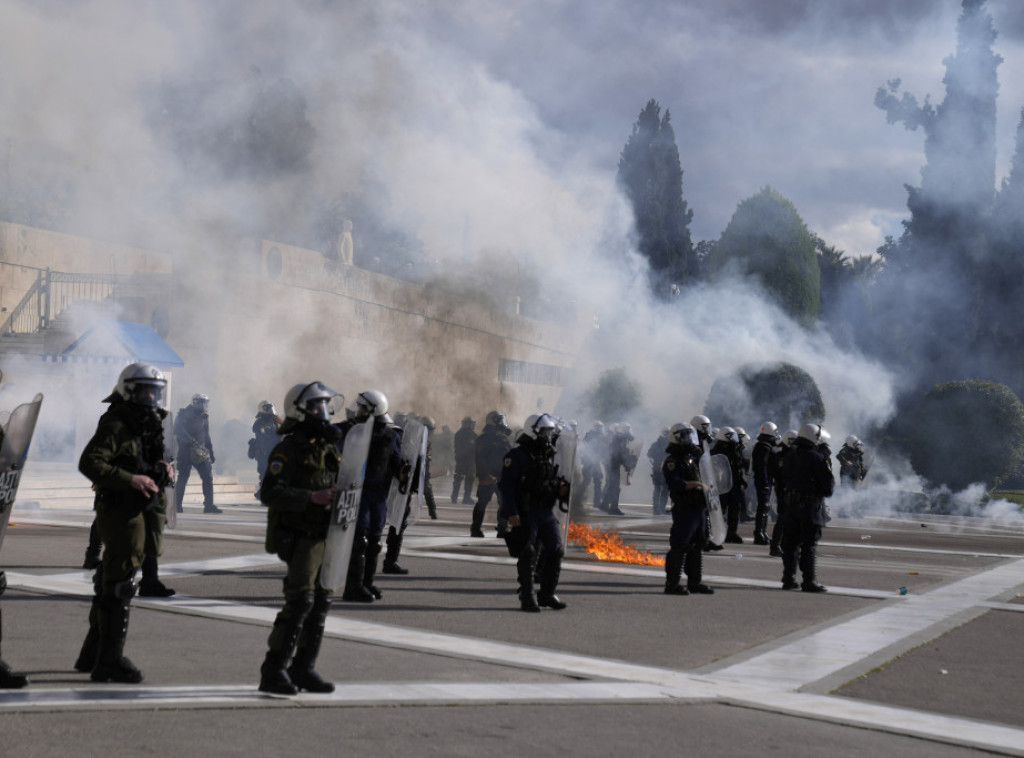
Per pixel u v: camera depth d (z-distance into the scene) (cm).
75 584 1031
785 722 613
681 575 1308
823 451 1278
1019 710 680
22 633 772
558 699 633
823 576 1442
